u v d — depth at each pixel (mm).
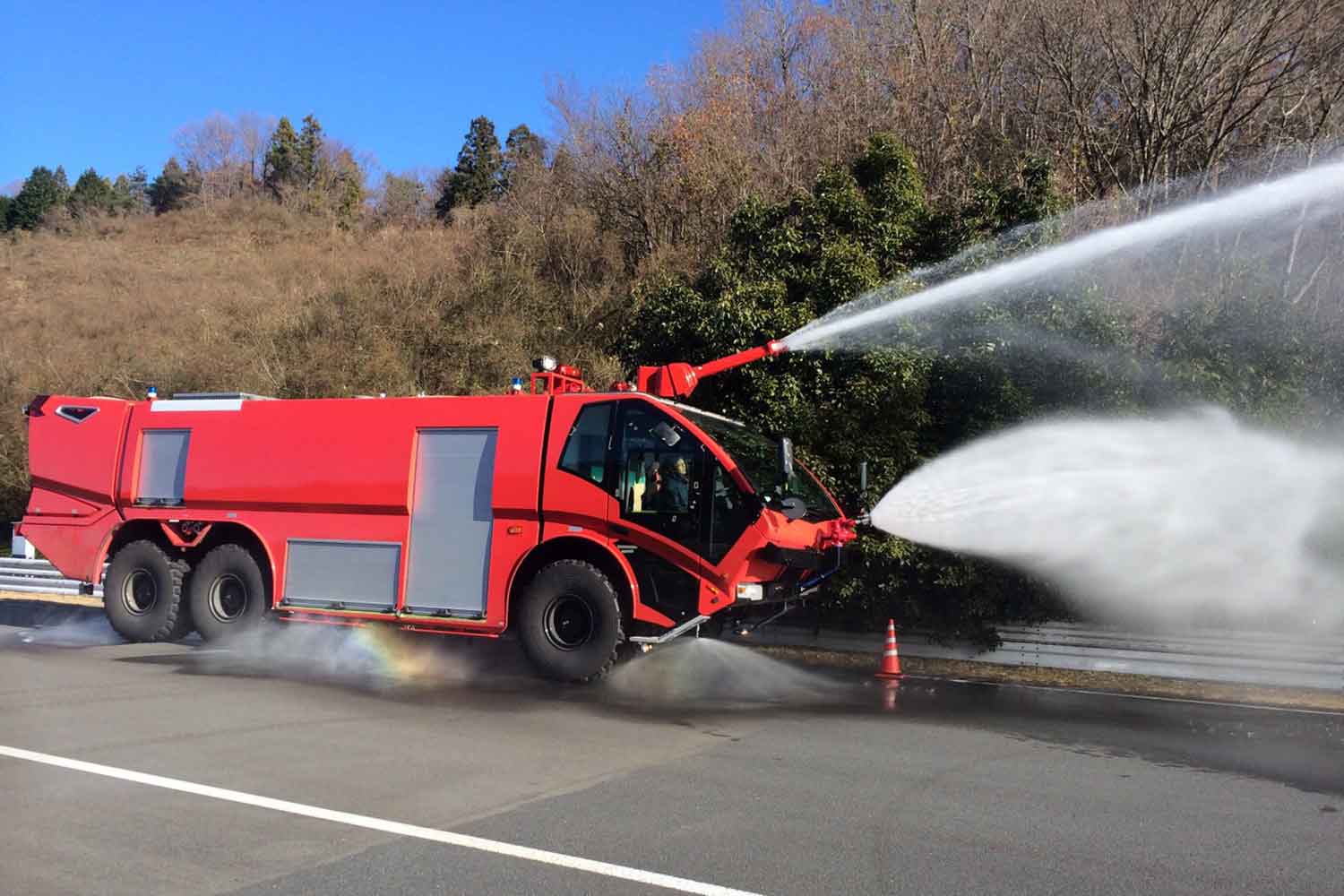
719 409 12508
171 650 11289
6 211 75875
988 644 11297
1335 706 9141
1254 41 19781
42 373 28516
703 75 29234
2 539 24406
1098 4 21812
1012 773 6445
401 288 28344
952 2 25719
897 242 13172
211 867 4492
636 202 28234
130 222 61062
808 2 29062
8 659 10438
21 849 4715
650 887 4305
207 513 11008
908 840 5012
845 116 25641
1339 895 4355
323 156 68375
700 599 8828
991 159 22719
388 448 10094
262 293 35062
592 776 6148
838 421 11820
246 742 6852
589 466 9258
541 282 27359
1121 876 4547
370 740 6992
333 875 4406
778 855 4742
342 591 10172
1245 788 6172
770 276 12969
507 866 4543
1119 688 10094
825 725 7926
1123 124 21781
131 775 5957
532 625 9273
